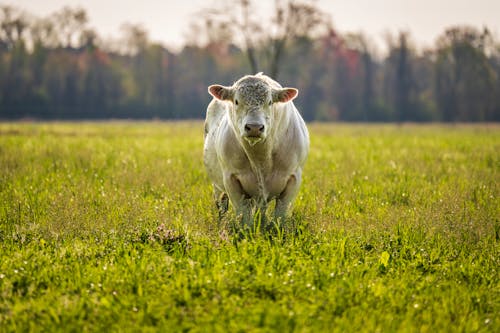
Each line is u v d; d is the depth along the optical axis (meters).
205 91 114.81
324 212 11.78
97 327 6.67
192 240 9.71
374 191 14.10
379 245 9.77
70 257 8.82
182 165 18.80
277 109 10.64
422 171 18.17
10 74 108.31
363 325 6.67
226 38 76.50
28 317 6.86
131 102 112.69
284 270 8.22
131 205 11.88
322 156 22.86
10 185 14.45
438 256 9.23
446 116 111.75
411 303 7.30
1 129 47.81
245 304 7.12
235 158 11.00
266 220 10.98
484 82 109.62
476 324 6.80
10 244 9.53
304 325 6.55
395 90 119.50
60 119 106.25
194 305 7.11
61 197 12.67
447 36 109.81
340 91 117.31
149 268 8.13
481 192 13.66
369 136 42.50
